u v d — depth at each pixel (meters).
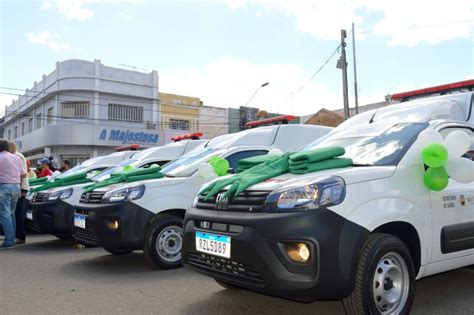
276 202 3.46
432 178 3.95
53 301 4.56
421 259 3.89
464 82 7.40
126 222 5.64
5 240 7.80
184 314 4.12
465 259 4.34
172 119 33.22
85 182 8.46
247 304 4.41
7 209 7.77
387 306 3.64
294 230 3.30
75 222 6.41
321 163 3.87
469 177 4.12
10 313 4.21
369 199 3.54
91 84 29.86
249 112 36.22
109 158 12.16
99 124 30.02
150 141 31.34
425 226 3.90
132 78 31.45
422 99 7.00
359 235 3.38
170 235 5.92
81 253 7.27
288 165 4.08
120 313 4.16
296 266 3.31
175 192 5.98
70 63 29.86
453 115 6.56
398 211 3.66
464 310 4.18
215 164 6.10
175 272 5.75
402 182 3.84
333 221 3.33
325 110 22.02
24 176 8.20
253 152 7.30
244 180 3.82
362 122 6.23
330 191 3.41
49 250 7.60
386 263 3.65
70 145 29.27
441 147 3.87
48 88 32.12
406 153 4.07
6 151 7.84
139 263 6.38
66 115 30.34
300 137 8.58
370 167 3.85
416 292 4.80
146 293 4.80
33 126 35.25
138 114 31.80
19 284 5.26
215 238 3.74
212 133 34.88
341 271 3.29
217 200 3.92
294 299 3.46
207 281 5.28
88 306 4.38
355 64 24.92
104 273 5.78
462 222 4.28
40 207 7.77
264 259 3.35
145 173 6.30
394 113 6.55
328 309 4.24
